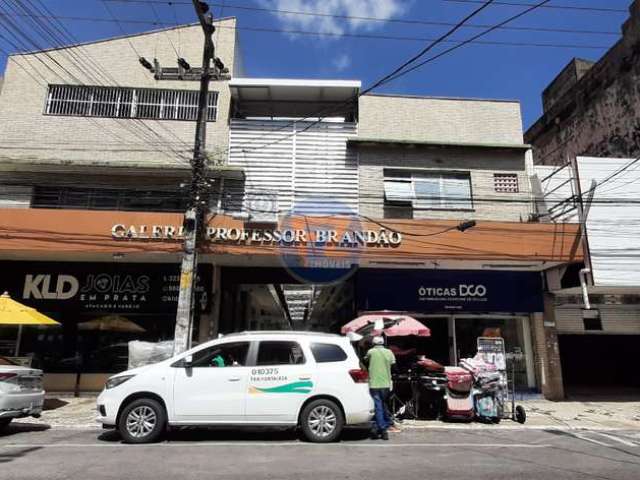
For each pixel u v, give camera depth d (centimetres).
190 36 1588
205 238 1280
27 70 1540
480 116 1590
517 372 1484
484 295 1474
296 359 823
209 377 796
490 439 870
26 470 595
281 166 1482
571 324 1664
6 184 1419
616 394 1602
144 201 1437
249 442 794
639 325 1681
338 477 577
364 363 956
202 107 1183
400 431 946
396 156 1512
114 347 1429
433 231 1335
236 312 1761
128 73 1549
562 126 2195
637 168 1434
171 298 1426
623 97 1838
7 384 834
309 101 1578
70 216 1294
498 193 1510
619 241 1380
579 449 788
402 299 1452
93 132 1497
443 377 1094
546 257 1343
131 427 779
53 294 1427
